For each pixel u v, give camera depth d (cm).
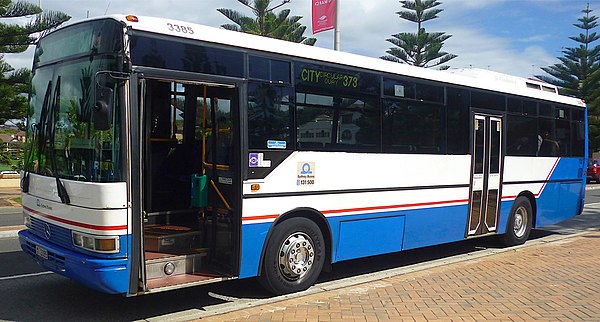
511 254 998
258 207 654
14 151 2439
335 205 741
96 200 541
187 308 639
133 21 559
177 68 588
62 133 607
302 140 702
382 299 669
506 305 645
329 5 1565
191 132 755
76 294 695
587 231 1367
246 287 738
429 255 1008
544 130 1167
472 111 973
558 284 751
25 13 1923
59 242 602
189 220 742
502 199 1048
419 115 873
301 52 709
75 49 602
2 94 1911
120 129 545
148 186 710
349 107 763
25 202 684
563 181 1227
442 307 634
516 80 1132
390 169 818
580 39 4334
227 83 630
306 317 593
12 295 687
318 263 727
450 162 926
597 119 4262
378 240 804
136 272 556
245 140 641
